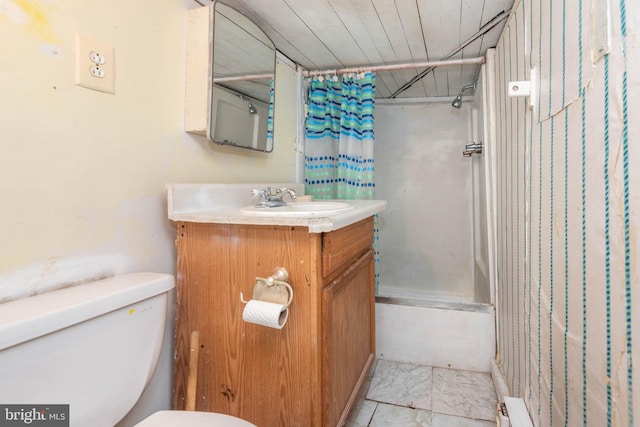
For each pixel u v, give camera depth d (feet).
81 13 2.69
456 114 8.39
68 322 2.13
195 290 3.44
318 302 3.08
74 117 2.67
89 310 2.26
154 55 3.37
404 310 5.90
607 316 1.91
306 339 3.08
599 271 2.00
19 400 1.91
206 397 3.42
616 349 1.82
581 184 2.24
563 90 2.53
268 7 4.28
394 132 8.84
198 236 3.42
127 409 2.58
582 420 2.24
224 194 4.06
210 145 4.16
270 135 5.24
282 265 3.14
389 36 5.09
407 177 8.78
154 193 3.41
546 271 2.96
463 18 4.54
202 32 3.71
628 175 1.69
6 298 2.27
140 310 2.68
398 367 5.75
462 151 8.36
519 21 3.87
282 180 5.86
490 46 5.47
